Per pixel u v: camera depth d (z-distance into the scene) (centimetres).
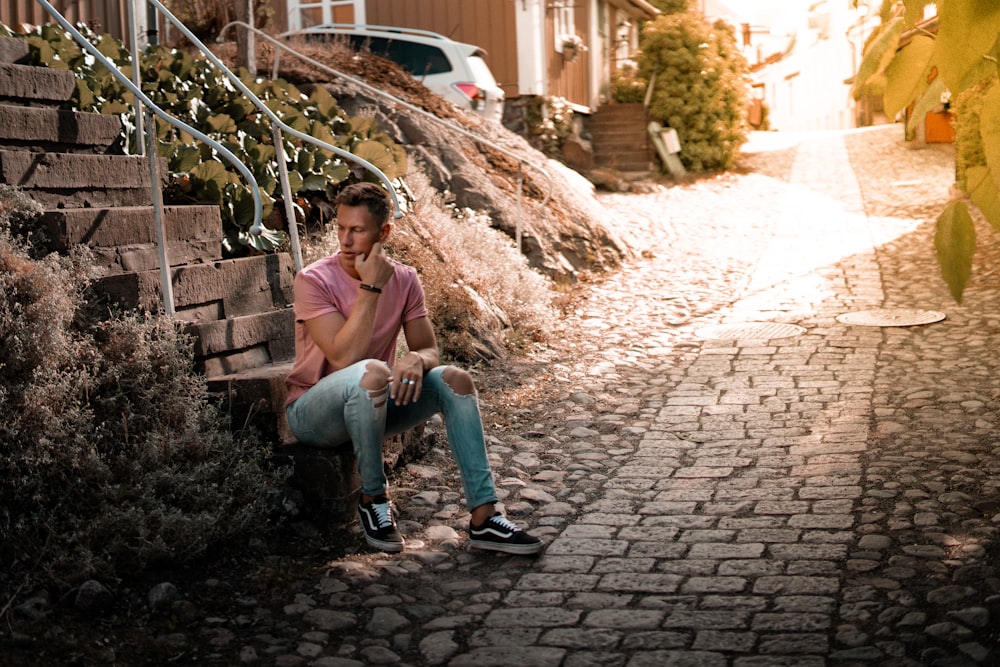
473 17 1716
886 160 1939
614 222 1211
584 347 793
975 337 757
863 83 175
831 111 3328
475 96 1391
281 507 413
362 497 407
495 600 359
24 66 556
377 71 1201
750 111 3309
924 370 678
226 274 511
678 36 1889
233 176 646
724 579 368
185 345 425
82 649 307
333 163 770
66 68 639
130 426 393
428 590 368
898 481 468
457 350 708
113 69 465
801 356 737
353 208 396
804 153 2150
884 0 186
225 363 459
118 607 336
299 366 417
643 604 350
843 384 656
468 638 329
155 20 913
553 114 1733
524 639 326
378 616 343
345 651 319
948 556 378
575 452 545
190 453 396
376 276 395
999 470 474
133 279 443
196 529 367
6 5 739
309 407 404
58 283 398
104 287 445
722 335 816
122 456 377
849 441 537
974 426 548
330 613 345
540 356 761
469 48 1420
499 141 1195
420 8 1731
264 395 427
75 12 809
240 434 425
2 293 375
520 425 595
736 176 1839
